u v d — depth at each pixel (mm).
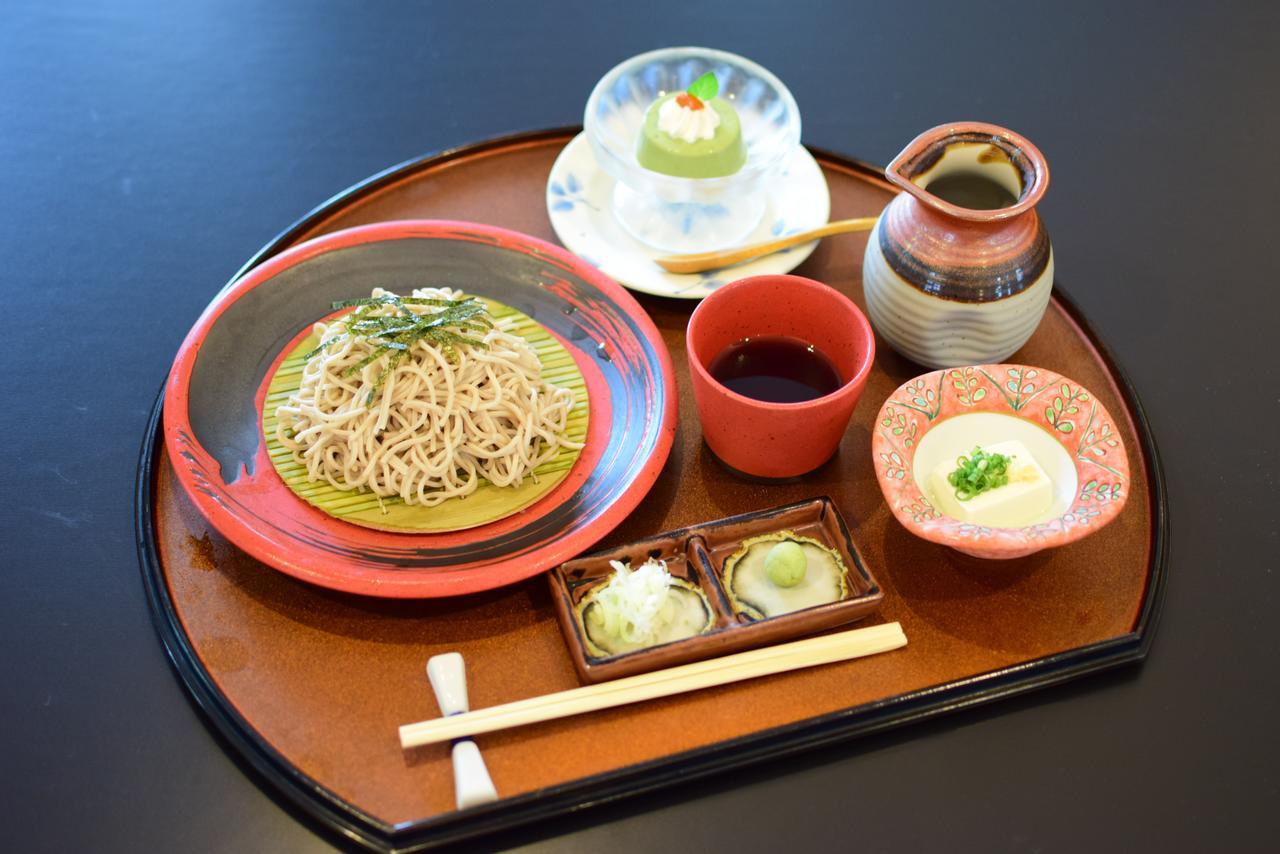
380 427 690
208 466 682
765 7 1021
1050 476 683
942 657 659
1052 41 999
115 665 665
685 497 714
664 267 784
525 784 619
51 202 858
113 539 704
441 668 636
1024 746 648
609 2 1019
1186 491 731
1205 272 838
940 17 1017
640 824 625
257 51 967
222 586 673
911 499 642
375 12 1003
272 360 733
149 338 789
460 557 667
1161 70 976
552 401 727
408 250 768
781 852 621
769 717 639
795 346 728
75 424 748
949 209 692
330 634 659
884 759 644
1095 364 774
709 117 794
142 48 963
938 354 744
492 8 1011
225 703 635
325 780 618
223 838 620
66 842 619
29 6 989
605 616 648
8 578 688
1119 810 633
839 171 868
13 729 645
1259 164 908
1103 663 661
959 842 624
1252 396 775
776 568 657
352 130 916
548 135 878
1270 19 1021
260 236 847
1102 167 900
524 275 769
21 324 792
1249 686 667
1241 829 630
